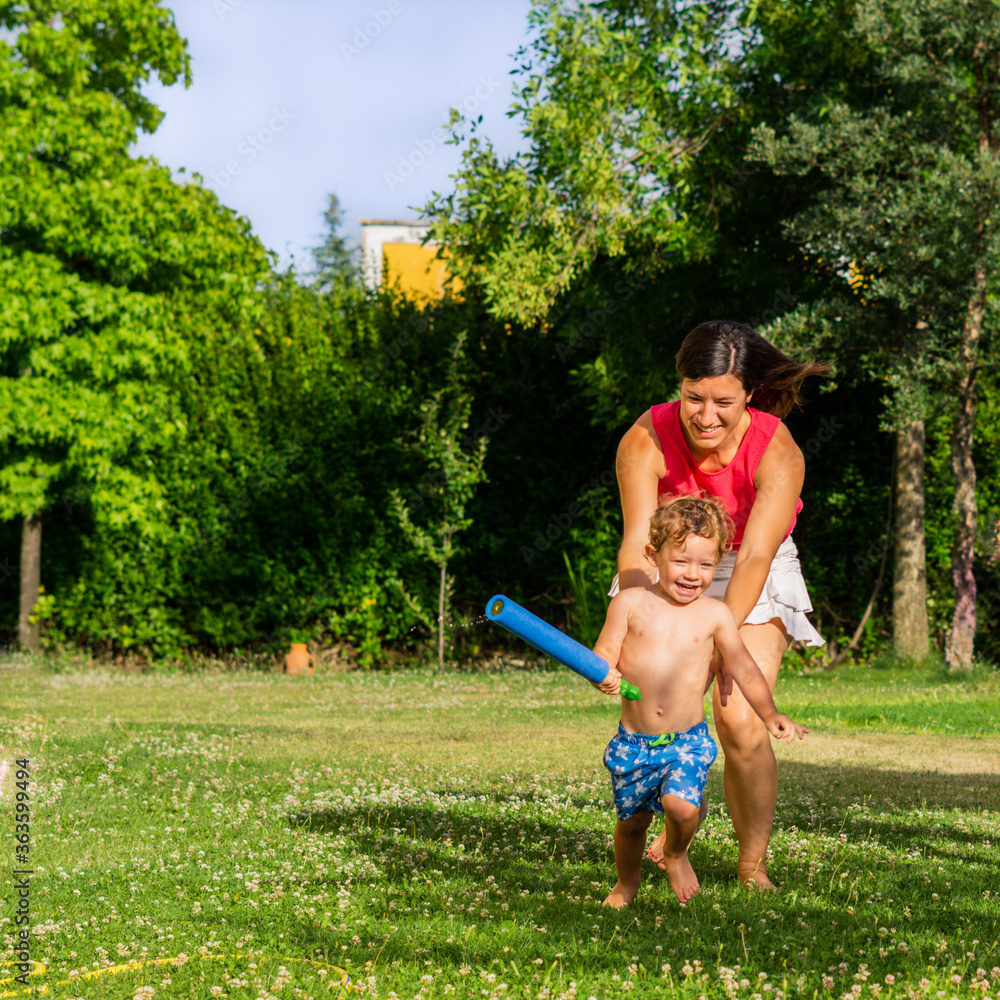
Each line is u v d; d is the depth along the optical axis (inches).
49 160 504.7
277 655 563.2
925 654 512.7
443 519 542.9
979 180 418.3
